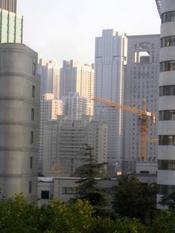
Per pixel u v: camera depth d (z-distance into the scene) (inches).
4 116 2721.5
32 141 2903.5
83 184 2100.1
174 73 2593.5
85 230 968.9
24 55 2765.7
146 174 3882.9
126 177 3228.3
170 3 2608.3
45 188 3560.5
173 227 969.5
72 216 973.2
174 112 2591.0
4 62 2731.3
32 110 2898.6
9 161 2709.2
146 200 3031.5
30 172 2874.0
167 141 2598.4
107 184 3410.4
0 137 2723.9
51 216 971.3
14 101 2723.9
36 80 2960.1
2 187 2699.3
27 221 963.3
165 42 2632.9
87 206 1070.4
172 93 2596.0
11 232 904.9
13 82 2723.9
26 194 2802.7
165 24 2630.4
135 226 948.0
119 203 3034.0
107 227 964.0
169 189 2573.8
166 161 2593.5
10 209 1015.0
